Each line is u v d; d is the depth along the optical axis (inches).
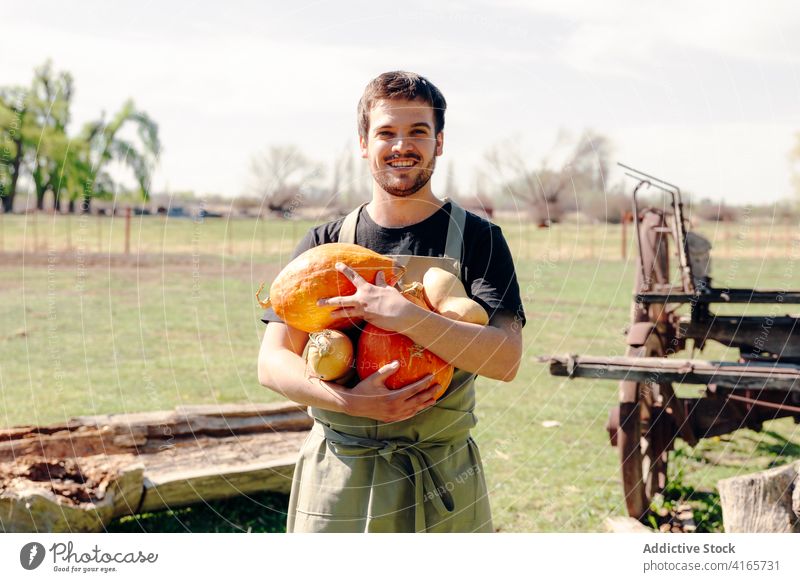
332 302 67.6
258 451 171.6
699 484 177.9
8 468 140.5
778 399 158.6
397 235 78.0
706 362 143.6
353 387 71.6
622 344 334.6
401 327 66.4
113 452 165.5
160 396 236.8
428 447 77.4
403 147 75.2
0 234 545.3
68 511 134.8
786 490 123.7
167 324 363.3
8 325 346.9
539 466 186.2
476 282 76.0
